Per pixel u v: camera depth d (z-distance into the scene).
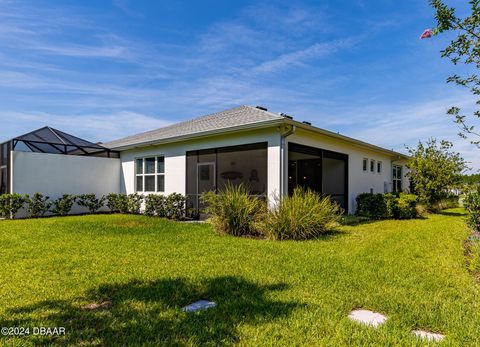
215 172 10.26
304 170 13.80
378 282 3.69
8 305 3.03
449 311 2.87
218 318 2.74
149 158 12.67
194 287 3.51
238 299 3.17
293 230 6.56
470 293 3.33
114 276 3.90
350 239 6.48
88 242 6.08
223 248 5.56
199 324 2.63
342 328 2.55
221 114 12.71
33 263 4.50
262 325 2.62
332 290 3.42
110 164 13.62
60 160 12.02
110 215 11.54
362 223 9.30
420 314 2.80
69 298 3.21
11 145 10.88
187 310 2.94
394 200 10.61
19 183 10.91
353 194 11.91
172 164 11.47
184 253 5.16
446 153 13.29
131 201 12.27
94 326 2.61
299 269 4.21
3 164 11.48
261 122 8.04
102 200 12.91
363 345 2.33
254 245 5.85
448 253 5.17
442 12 4.61
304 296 3.25
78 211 12.38
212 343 2.34
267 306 2.99
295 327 2.57
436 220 10.11
